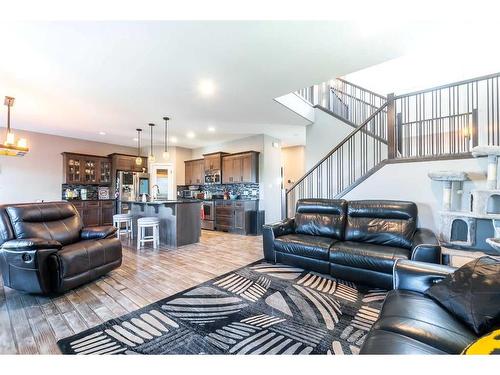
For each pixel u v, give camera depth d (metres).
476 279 1.30
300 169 8.17
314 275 3.07
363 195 3.67
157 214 4.97
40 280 2.34
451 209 2.87
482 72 4.81
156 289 2.63
